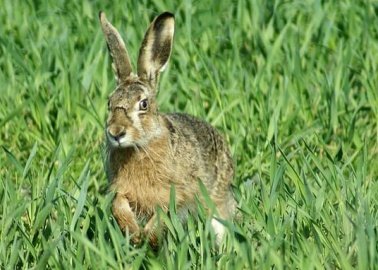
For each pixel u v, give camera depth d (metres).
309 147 19.92
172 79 24.69
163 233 17.16
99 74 24.06
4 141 21.98
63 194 16.98
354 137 20.69
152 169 17.28
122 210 17.19
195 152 17.91
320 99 22.94
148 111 17.16
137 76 17.78
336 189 17.30
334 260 15.27
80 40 26.17
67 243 15.75
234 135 21.28
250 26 26.72
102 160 19.25
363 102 22.67
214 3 28.00
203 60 23.42
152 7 28.73
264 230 16.27
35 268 15.06
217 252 16.25
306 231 16.28
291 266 14.82
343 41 26.05
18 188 18.27
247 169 20.25
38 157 21.00
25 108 23.30
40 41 25.75
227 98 22.77
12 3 28.64
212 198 18.33
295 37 25.53
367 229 15.08
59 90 23.27
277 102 22.44
